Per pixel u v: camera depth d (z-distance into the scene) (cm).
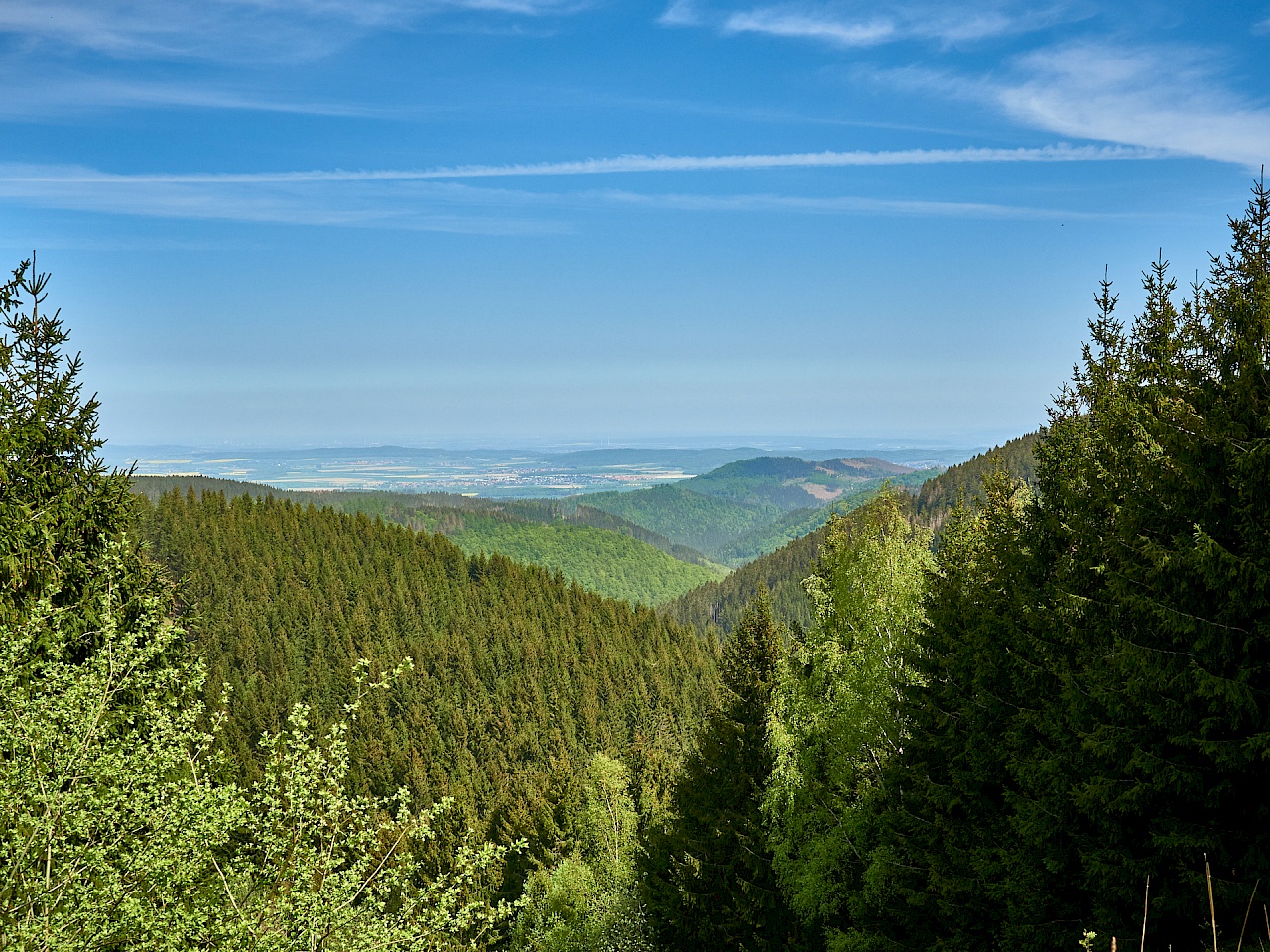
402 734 11088
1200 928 1062
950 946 1420
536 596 18438
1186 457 1117
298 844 920
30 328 1380
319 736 984
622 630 16850
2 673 866
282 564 16475
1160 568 1091
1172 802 1110
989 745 1453
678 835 2459
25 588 1277
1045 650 1341
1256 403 1089
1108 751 1113
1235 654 1057
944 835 1562
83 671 917
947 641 1647
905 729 1859
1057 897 1245
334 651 13600
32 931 760
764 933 2128
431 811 1000
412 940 940
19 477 1329
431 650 14212
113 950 814
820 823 1908
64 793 811
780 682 2147
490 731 11912
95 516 1432
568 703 13062
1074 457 1528
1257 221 1207
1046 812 1227
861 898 1716
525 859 4475
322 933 906
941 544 2202
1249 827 1048
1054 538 1537
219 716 995
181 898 871
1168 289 1443
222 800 877
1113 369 1612
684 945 2384
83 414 1432
